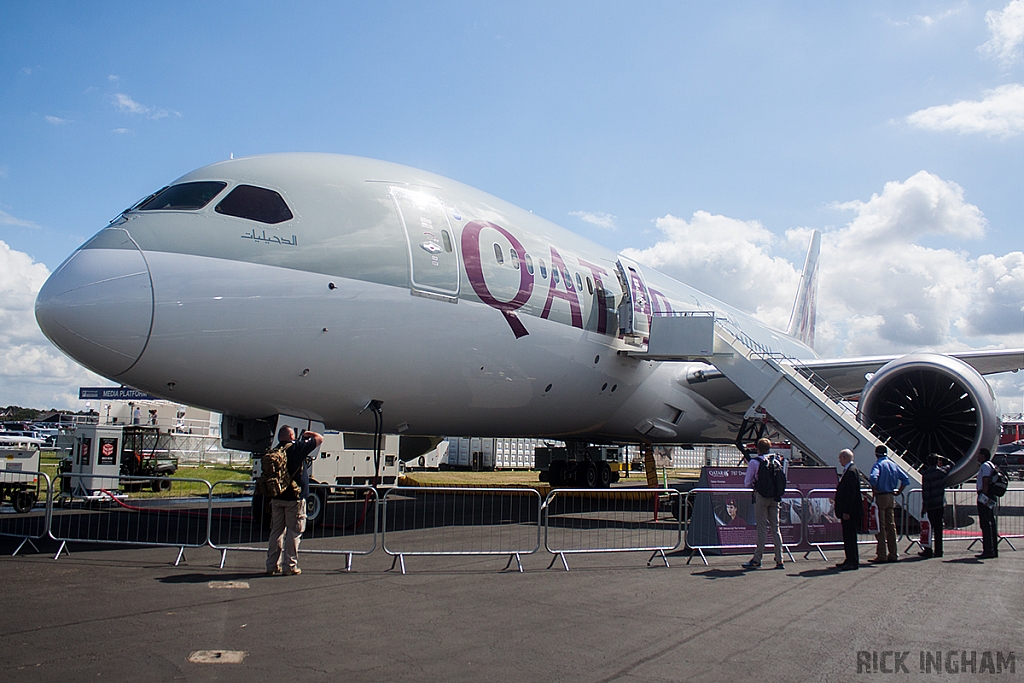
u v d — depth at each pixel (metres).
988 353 16.94
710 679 5.06
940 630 6.55
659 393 17.94
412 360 11.57
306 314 10.34
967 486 26.19
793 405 14.93
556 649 5.73
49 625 6.14
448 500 19.69
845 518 10.02
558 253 14.88
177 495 22.45
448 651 5.63
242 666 5.14
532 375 13.79
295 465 8.70
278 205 10.77
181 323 9.49
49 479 10.37
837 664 5.47
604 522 14.50
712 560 10.47
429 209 12.28
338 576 8.67
